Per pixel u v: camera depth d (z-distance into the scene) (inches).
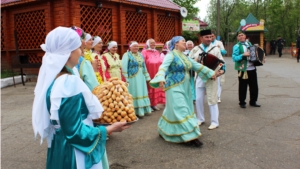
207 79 200.8
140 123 247.3
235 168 153.2
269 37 1635.1
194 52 242.2
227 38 1567.4
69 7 411.2
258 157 165.9
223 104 302.5
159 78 177.9
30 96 370.0
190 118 186.2
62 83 79.6
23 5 460.8
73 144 80.8
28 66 432.5
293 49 1104.8
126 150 183.2
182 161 164.1
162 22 573.9
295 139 192.9
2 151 187.6
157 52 317.1
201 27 1277.1
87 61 162.1
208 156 169.8
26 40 477.7
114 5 466.0
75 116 79.3
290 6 1550.2
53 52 82.9
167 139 195.2
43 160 172.9
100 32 450.9
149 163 162.9
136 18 508.4
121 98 101.9
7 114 283.9
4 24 497.7
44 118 83.2
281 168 151.4
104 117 99.5
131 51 275.6
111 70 269.6
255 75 281.1
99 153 86.9
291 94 339.6
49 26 423.2
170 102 188.7
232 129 217.9
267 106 285.6
